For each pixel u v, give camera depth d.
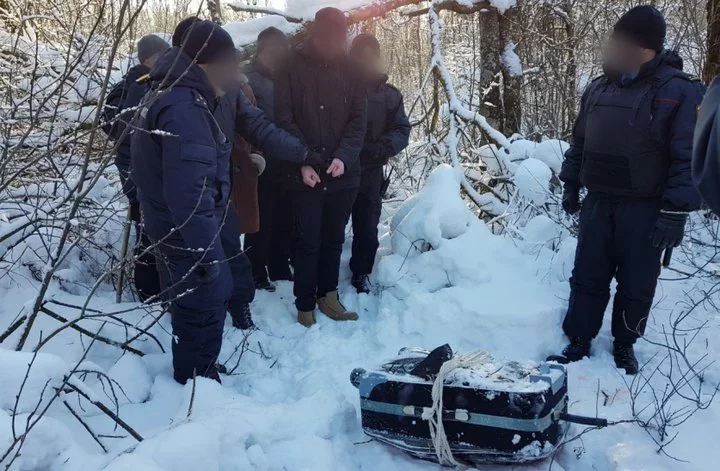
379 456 2.55
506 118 6.96
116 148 2.43
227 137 3.10
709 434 2.58
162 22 3.95
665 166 2.98
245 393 3.10
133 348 3.08
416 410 2.45
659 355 3.34
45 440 1.98
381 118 4.19
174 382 2.94
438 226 4.23
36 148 3.18
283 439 2.43
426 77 5.98
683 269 4.27
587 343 3.43
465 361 2.49
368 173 4.21
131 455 1.96
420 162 6.49
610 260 3.28
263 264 4.40
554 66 8.02
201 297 2.79
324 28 3.54
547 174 4.81
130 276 3.92
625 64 2.96
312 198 3.73
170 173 2.55
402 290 4.07
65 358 3.04
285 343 3.69
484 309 3.63
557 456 2.52
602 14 8.41
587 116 3.21
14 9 4.65
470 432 2.38
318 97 3.63
